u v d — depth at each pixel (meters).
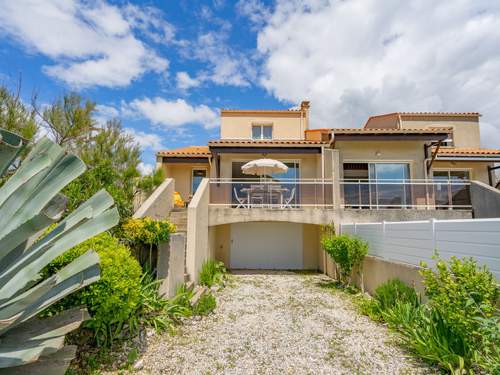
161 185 9.99
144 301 4.99
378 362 4.01
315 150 12.92
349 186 11.77
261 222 13.71
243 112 17.17
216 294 7.83
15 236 2.02
